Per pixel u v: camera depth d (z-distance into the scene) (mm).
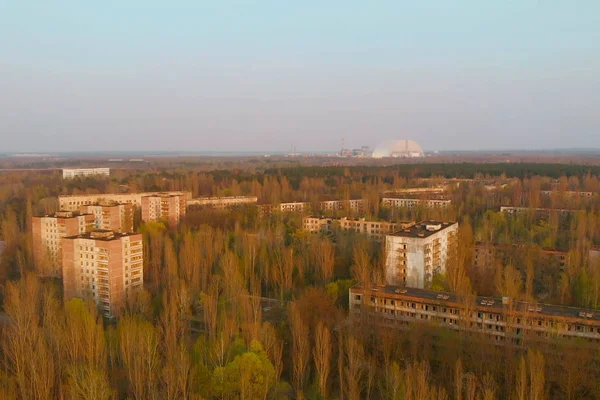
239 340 118938
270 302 183125
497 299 147125
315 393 114312
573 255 187875
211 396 106250
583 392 109500
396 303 148500
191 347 138000
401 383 104250
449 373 119188
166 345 126438
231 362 108812
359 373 114625
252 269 194125
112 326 155000
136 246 180375
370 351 131625
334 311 149000
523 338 124312
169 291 168875
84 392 101375
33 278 168250
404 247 184375
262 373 107312
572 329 126438
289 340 138125
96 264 171375
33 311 138875
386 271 188250
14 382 110688
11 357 118562
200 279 188875
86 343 122000
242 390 102125
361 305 148000
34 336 122375
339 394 116375
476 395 105812
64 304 155500
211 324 143875
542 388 99000
